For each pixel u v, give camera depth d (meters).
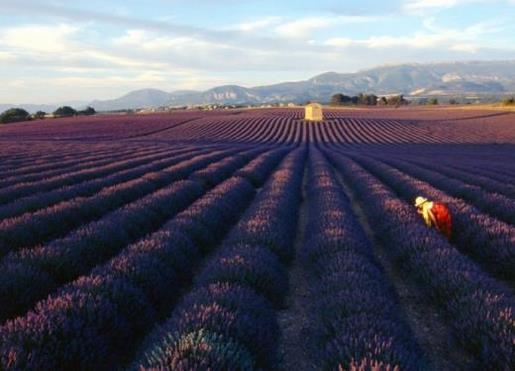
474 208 10.31
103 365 4.05
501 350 3.93
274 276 5.98
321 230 8.54
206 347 3.48
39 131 65.62
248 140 59.22
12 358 3.41
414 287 6.68
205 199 11.56
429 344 4.86
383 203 11.34
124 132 65.75
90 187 13.43
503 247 7.13
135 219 9.20
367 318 4.42
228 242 7.94
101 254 7.25
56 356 3.66
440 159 31.33
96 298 4.62
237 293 5.04
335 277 5.73
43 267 6.00
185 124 81.38
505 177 17.97
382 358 3.60
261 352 4.10
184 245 7.50
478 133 65.19
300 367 4.39
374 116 100.31
